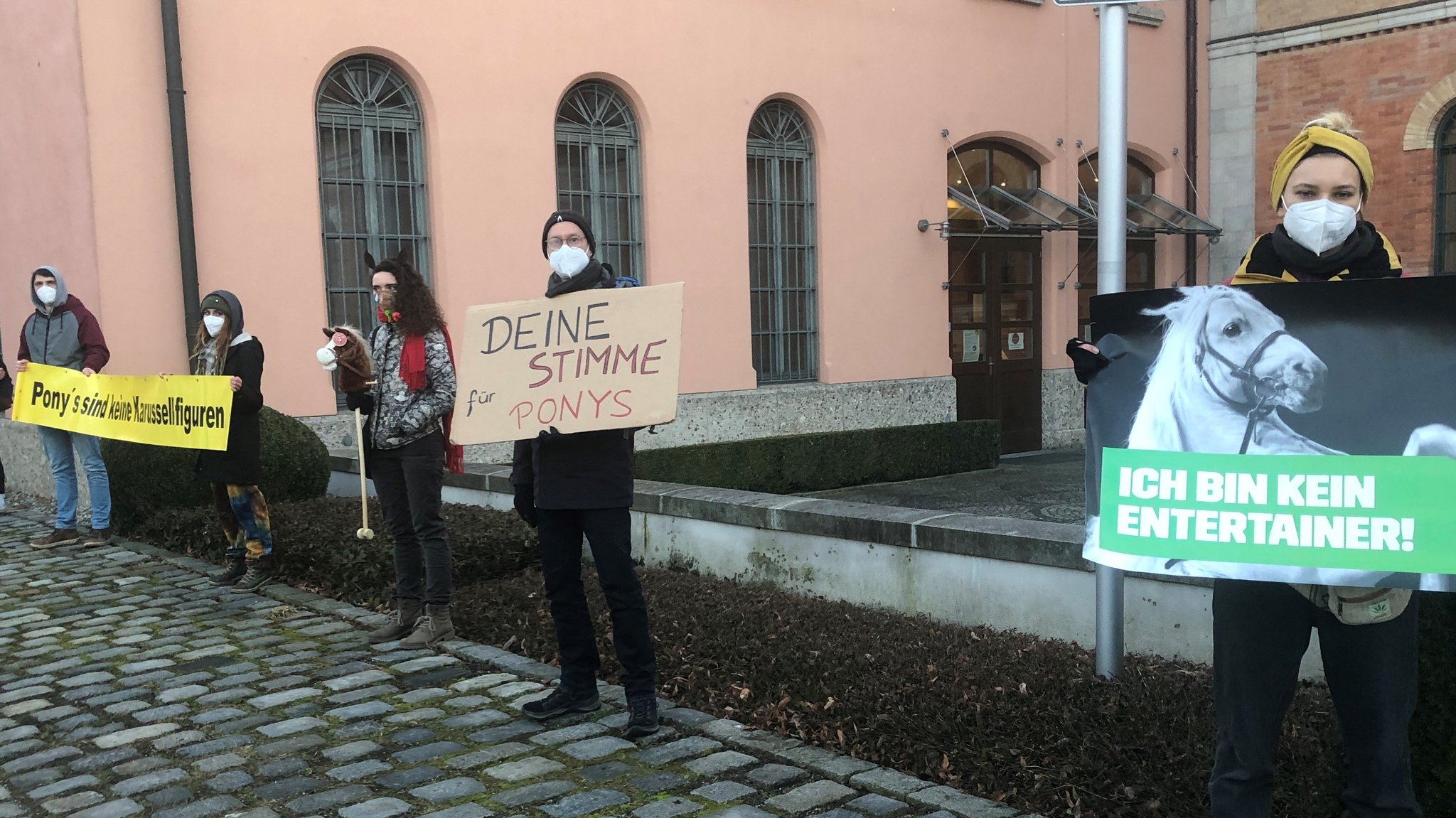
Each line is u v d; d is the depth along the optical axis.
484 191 9.75
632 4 10.47
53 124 8.52
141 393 6.65
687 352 10.96
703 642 4.63
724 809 3.26
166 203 8.48
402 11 9.27
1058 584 4.49
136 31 8.30
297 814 3.31
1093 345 2.67
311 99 8.97
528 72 9.93
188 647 5.18
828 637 4.59
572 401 3.77
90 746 3.92
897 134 12.39
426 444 5.06
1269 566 2.32
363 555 6.03
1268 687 2.36
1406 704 2.31
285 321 8.93
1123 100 3.72
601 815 3.24
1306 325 2.36
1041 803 3.16
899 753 3.53
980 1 12.96
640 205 10.82
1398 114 13.48
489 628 5.23
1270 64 14.51
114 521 8.06
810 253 12.07
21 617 5.79
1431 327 2.23
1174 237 14.99
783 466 10.51
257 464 6.18
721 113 11.11
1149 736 3.27
